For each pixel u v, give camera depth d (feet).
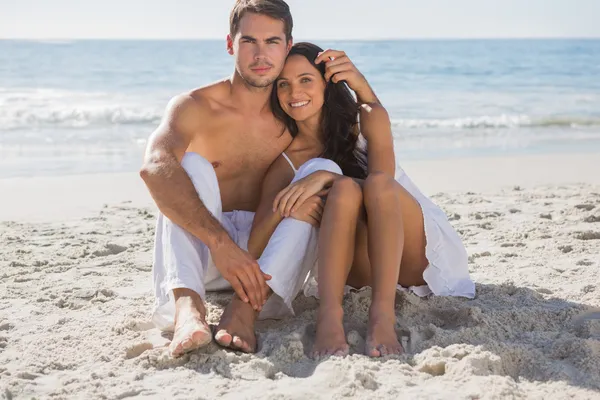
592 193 20.62
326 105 10.43
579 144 36.14
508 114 50.88
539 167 27.25
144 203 20.39
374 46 150.20
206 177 9.23
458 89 71.82
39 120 42.11
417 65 100.12
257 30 9.71
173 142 9.59
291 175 10.56
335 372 7.41
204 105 10.30
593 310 9.59
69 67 81.10
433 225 9.71
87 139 35.88
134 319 9.64
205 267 9.37
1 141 34.50
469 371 7.35
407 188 10.14
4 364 8.27
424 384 7.27
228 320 8.57
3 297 11.24
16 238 15.67
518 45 158.92
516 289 10.67
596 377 7.29
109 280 12.25
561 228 15.51
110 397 7.11
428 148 34.55
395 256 8.64
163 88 67.36
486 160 29.12
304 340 8.59
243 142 10.55
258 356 8.12
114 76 75.72
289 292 9.06
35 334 9.36
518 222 16.43
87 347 8.76
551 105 57.11
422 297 10.24
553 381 7.27
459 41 184.14
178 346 7.96
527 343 8.41
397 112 52.60
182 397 7.07
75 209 19.43
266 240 9.41
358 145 10.61
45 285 11.94
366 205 8.79
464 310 9.26
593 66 101.60
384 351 8.00
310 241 9.17
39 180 23.99
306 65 10.11
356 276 10.16
